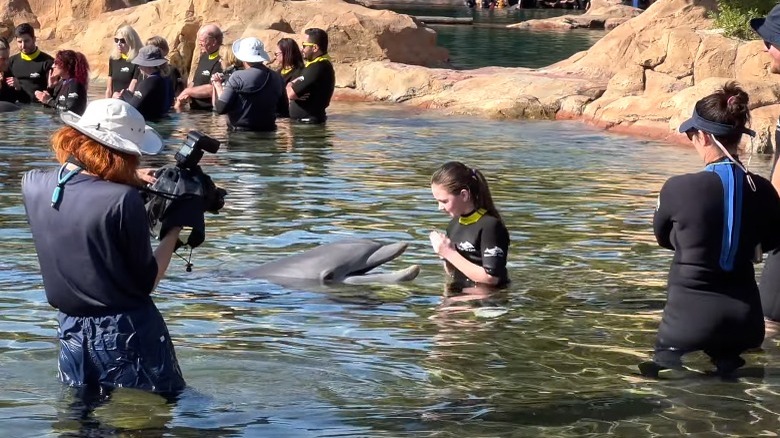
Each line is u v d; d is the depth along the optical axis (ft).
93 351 15.71
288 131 50.96
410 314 21.71
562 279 24.66
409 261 26.05
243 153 43.47
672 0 74.79
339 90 68.23
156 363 15.93
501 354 19.16
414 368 18.26
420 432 15.23
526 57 92.53
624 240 28.76
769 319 21.26
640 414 16.12
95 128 15.29
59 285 15.57
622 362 18.75
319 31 54.49
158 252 15.92
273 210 31.68
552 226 30.40
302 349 19.17
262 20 73.26
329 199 33.60
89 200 15.20
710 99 19.27
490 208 24.58
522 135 51.65
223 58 68.03
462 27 128.47
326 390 16.98
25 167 38.32
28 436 14.51
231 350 18.94
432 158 43.21
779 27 20.27
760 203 19.06
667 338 19.51
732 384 17.58
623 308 22.33
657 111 53.72
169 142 46.29
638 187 37.27
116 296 15.53
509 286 24.00
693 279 19.19
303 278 24.21
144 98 53.78
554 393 17.06
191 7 75.36
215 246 27.02
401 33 74.95
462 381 17.60
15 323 20.07
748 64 58.29
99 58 76.43
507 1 168.86
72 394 15.80
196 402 16.06
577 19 134.41
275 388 16.98
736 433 15.35
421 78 66.64
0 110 54.60
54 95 56.29
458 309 22.12
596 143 49.32
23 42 58.54
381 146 46.55
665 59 59.62
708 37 59.77
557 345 19.74
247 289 23.32
